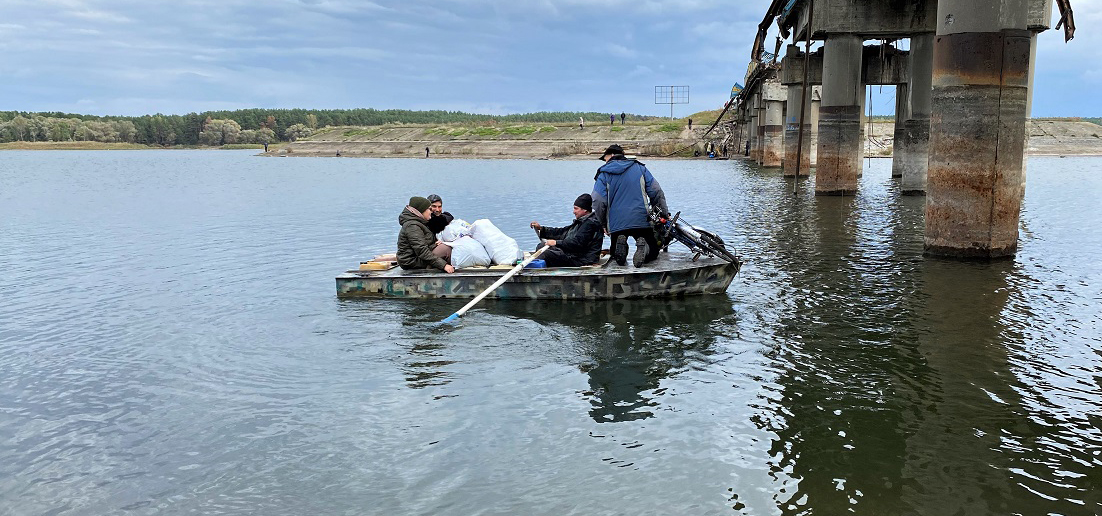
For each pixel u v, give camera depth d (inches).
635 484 186.9
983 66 458.9
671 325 328.8
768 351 290.8
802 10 1221.7
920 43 993.5
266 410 238.2
